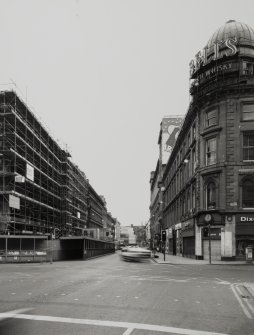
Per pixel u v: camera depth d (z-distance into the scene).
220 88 39.97
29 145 49.16
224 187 38.94
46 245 39.94
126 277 20.23
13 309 10.16
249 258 35.44
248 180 38.66
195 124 45.78
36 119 52.97
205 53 43.25
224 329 8.30
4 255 37.69
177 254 58.41
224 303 11.87
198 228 41.81
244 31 43.47
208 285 16.91
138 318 9.17
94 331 7.79
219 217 38.88
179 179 60.16
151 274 22.67
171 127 91.38
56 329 7.94
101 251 66.25
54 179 68.12
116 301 11.70
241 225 38.06
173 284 17.06
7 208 44.53
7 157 46.88
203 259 40.81
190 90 45.00
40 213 54.66
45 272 23.97
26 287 15.22
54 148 69.38
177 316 9.58
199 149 42.91
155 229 117.75
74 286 15.60
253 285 17.00
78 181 89.69
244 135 39.38
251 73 40.19
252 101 39.38
